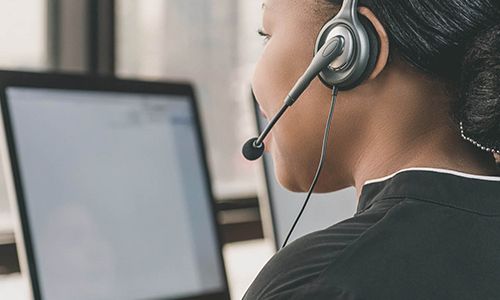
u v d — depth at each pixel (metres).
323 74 0.90
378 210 0.82
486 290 0.76
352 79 0.88
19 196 1.42
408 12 0.84
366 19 0.87
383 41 0.86
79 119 1.55
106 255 1.53
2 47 2.11
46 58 2.19
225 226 2.43
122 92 1.63
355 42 0.87
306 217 1.86
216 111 2.52
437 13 0.84
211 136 2.50
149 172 1.63
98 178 1.55
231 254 2.45
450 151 0.87
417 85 0.87
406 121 0.88
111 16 2.29
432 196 0.82
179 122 1.72
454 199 0.82
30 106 1.48
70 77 1.55
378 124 0.89
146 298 1.57
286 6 0.96
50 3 2.19
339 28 0.88
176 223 1.66
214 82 2.52
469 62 0.84
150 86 1.68
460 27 0.83
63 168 1.50
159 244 1.62
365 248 0.77
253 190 2.55
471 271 0.76
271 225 1.81
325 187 0.98
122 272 1.55
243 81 2.57
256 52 2.59
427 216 0.80
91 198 1.53
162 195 1.65
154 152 1.65
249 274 2.42
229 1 2.54
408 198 0.82
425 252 0.77
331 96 0.92
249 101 1.86
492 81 0.83
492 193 0.83
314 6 0.93
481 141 0.85
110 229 1.55
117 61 2.32
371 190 0.87
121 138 1.60
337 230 0.81
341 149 0.93
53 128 1.50
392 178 0.85
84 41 2.25
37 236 1.44
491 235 0.80
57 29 2.20
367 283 0.74
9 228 2.00
